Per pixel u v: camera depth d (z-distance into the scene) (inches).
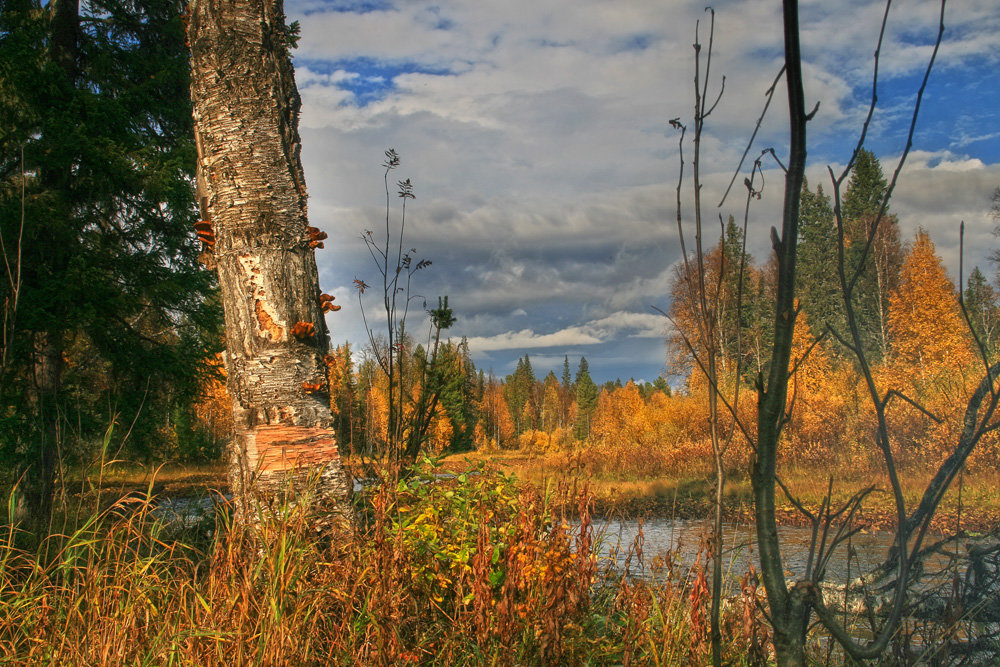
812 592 41.6
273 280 143.5
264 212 144.8
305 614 98.1
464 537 118.3
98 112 383.9
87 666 90.2
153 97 450.6
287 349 141.2
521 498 122.8
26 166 371.2
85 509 135.2
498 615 95.9
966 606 77.9
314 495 126.9
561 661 99.3
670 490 618.2
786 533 334.3
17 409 326.6
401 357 157.5
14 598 108.7
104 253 390.0
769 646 90.0
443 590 113.4
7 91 369.4
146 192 400.5
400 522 120.6
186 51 463.2
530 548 107.5
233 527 111.6
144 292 414.6
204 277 433.1
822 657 92.2
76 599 101.9
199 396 434.0
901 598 42.3
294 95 154.6
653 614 114.5
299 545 107.6
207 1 147.9
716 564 47.4
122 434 340.2
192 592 105.7
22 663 94.4
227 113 146.5
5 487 163.9
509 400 3142.2
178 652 90.3
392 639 90.7
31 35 390.0
